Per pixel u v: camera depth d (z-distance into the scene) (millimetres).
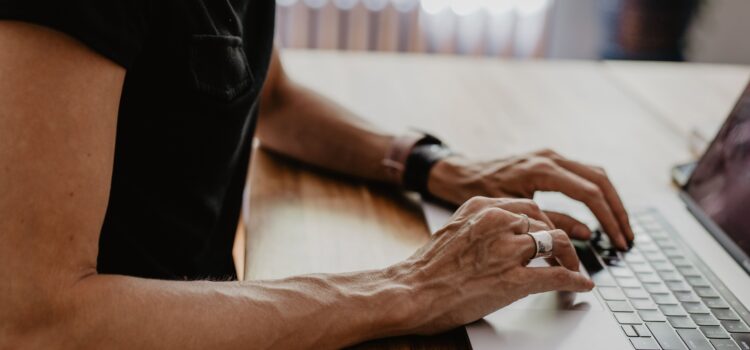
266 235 922
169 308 634
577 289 769
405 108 1376
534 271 740
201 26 706
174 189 785
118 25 602
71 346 596
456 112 1371
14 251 570
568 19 3082
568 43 3123
